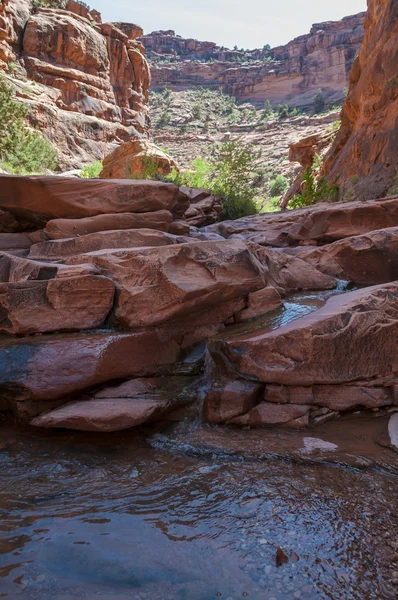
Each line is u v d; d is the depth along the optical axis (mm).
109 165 32781
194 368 4875
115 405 4137
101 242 6543
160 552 2643
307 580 2412
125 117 59469
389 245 6840
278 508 3018
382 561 2537
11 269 5535
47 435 4055
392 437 3904
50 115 45562
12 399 4195
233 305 5426
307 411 4215
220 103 139250
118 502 3119
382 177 15258
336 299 5176
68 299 4930
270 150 99688
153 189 7859
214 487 3285
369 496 3145
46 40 49000
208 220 13641
